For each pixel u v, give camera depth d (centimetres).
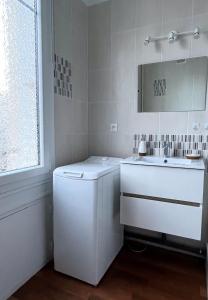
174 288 154
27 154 163
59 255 168
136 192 172
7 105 146
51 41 175
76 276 162
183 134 195
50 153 180
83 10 220
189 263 183
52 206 182
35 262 169
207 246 173
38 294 148
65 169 164
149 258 190
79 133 221
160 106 203
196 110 189
